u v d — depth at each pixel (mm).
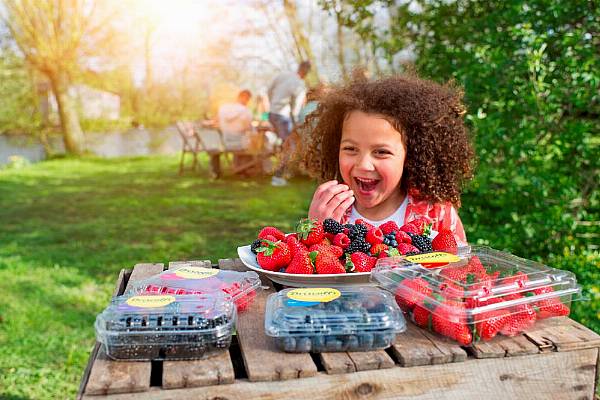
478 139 2996
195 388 1080
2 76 13938
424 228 1728
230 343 1211
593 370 1261
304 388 1115
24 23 13359
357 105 1896
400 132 1919
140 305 1233
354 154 1933
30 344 3154
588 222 3324
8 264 4547
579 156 3211
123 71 15344
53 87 14086
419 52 3803
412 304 1318
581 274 2850
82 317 3533
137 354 1146
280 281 1538
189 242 5211
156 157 13078
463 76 3162
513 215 3209
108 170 10719
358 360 1146
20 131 14352
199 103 16516
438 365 1175
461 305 1213
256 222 5938
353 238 1591
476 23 3447
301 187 7852
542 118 3139
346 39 6367
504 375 1211
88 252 4938
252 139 8641
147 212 6574
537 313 1308
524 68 3061
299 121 6051
